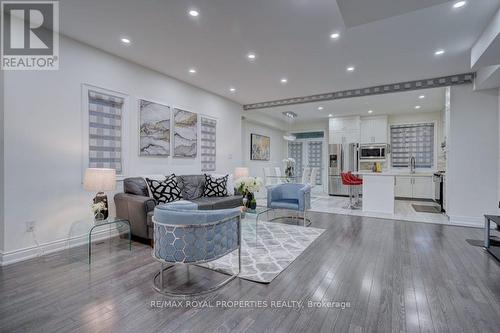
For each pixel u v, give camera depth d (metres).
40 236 3.04
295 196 4.91
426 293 2.22
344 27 3.02
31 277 2.48
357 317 1.88
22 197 2.90
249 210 3.81
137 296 2.15
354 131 8.44
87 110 3.49
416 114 8.09
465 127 4.66
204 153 5.56
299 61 4.04
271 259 2.97
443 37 3.23
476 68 3.89
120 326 1.76
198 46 3.54
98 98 3.62
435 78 4.79
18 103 2.86
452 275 2.57
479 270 2.69
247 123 8.27
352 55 3.80
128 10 2.71
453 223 4.71
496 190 4.49
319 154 9.98
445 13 2.70
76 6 2.64
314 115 8.52
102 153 3.67
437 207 6.46
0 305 2.00
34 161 2.98
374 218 5.16
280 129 9.97
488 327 1.76
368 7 2.20
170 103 4.75
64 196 3.25
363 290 2.27
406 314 1.91
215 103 5.90
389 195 5.71
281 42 3.41
